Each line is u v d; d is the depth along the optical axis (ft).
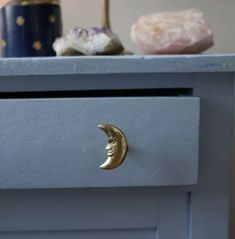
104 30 2.24
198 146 1.86
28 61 1.79
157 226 1.96
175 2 3.04
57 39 2.32
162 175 1.85
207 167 1.92
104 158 1.83
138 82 1.87
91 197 1.93
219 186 1.94
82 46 2.14
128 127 1.82
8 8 2.40
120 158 1.78
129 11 3.04
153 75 1.86
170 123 1.83
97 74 1.84
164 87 1.87
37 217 1.94
